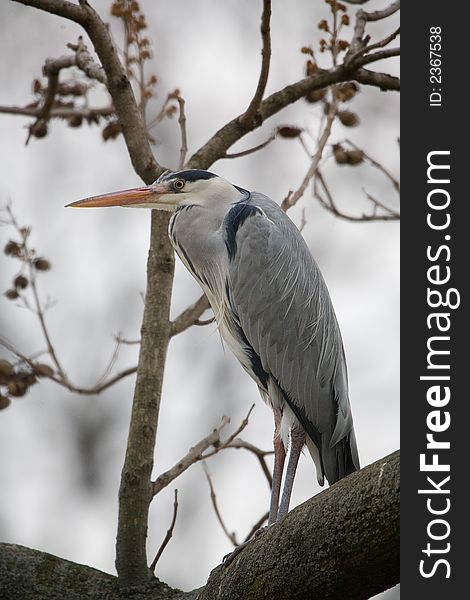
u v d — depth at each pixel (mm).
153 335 9055
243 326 9805
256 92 9914
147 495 8422
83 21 9461
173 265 9398
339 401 9734
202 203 10039
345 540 6121
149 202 9977
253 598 6707
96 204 9953
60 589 7984
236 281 9766
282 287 9672
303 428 9609
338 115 10703
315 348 9695
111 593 8062
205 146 10281
